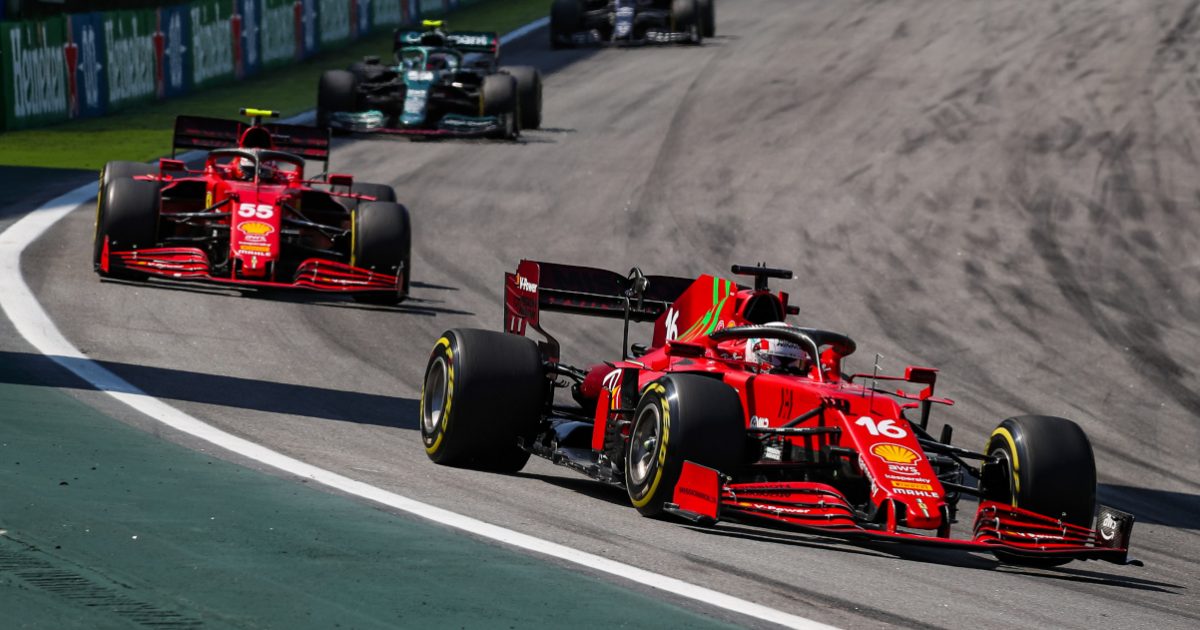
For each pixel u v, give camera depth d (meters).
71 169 79.25
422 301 55.94
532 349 32.00
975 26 124.25
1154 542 33.75
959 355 56.62
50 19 95.81
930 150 88.69
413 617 17.69
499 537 22.88
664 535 25.55
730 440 26.83
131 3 120.44
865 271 67.38
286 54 129.62
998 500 28.31
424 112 93.88
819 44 124.56
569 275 34.66
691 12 129.25
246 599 17.81
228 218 54.28
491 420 31.06
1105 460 45.22
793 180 83.12
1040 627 21.20
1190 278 68.50
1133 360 57.38
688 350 29.27
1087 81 103.38
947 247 71.44
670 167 86.75
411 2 157.00
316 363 43.78
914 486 25.47
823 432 26.58
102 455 26.58
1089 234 74.12
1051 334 59.91
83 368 37.69
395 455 31.78
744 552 24.70
